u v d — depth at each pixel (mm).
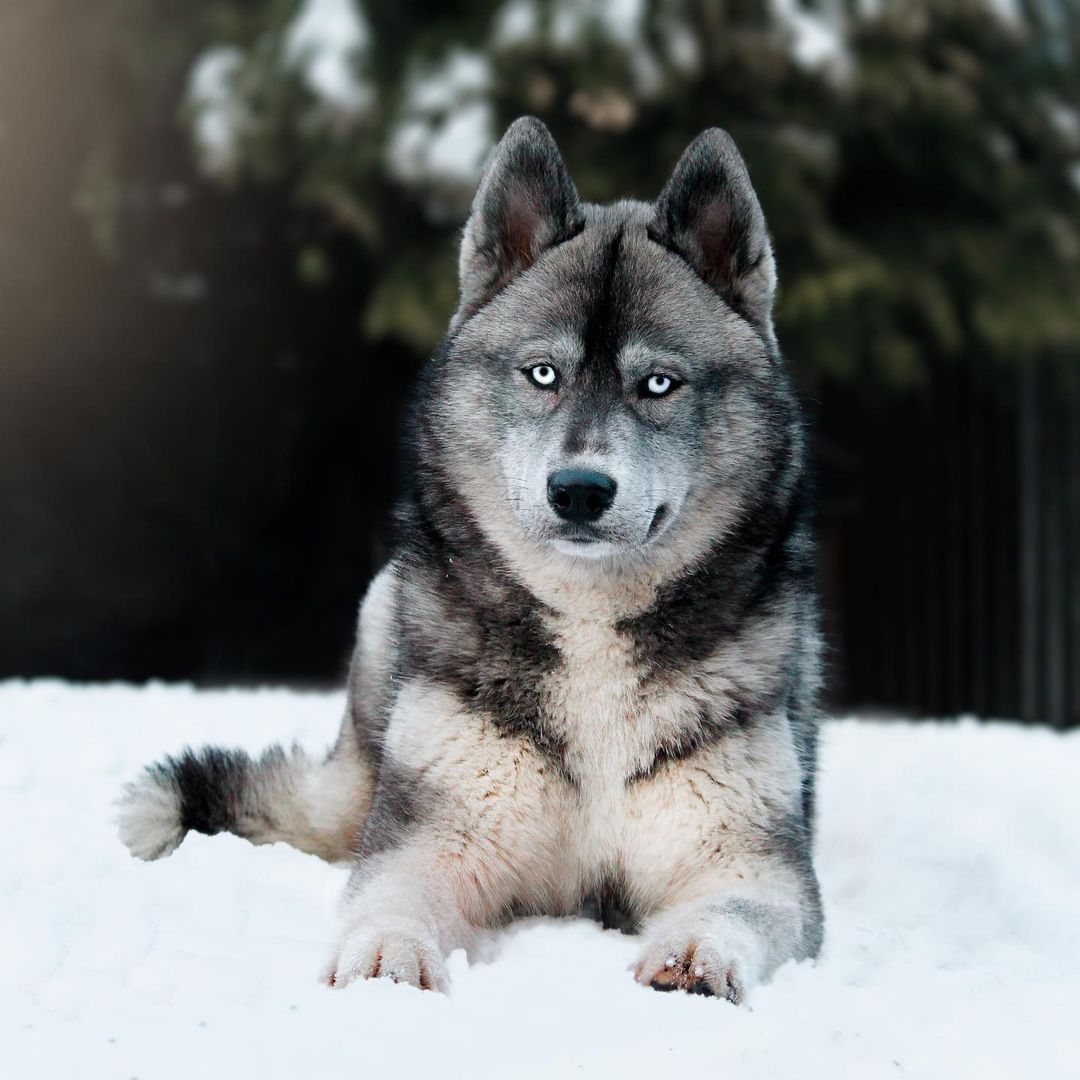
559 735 4379
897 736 8461
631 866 4449
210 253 16078
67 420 17219
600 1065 2951
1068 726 14891
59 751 6156
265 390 17688
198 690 9508
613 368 4484
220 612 17938
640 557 4383
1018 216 13969
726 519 4559
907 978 3873
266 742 6641
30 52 15000
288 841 5129
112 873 4289
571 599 4367
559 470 4238
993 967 4148
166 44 14656
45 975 3471
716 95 12914
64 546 17250
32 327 16625
